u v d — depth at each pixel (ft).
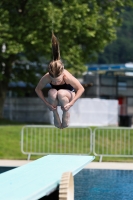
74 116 206.28
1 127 154.30
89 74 240.32
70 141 140.97
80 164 67.36
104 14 206.28
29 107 222.48
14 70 214.07
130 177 95.14
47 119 217.77
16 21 188.75
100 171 103.65
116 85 242.58
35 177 54.75
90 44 208.74
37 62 214.69
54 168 62.85
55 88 57.62
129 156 121.29
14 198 41.24
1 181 51.88
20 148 134.00
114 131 145.07
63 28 189.37
